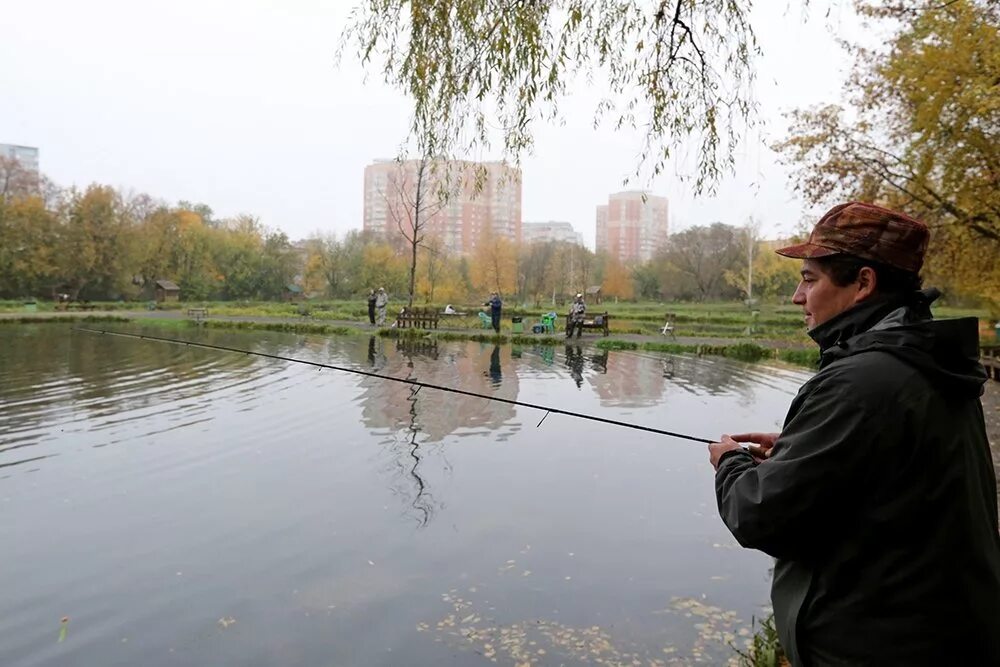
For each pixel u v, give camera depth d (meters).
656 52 5.59
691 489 6.70
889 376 1.33
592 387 13.31
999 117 11.77
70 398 11.66
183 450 8.20
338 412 10.50
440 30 5.53
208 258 59.34
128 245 51.75
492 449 8.25
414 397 11.87
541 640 4.02
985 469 1.37
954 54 11.69
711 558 5.12
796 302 1.70
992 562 1.33
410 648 3.96
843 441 1.34
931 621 1.30
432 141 5.75
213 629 4.18
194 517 5.99
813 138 15.49
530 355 19.27
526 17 5.38
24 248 47.38
